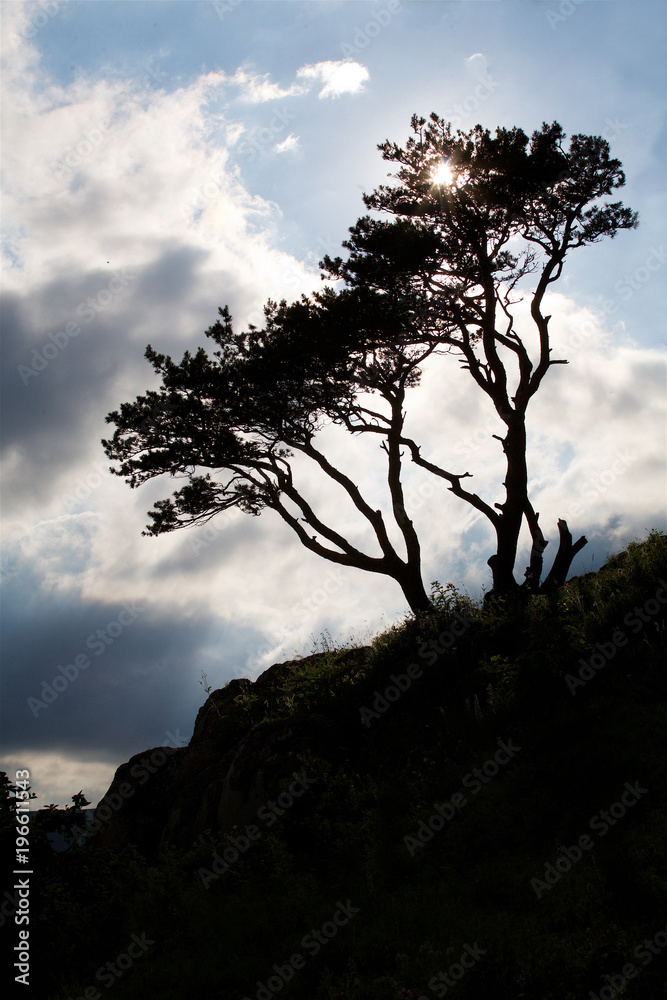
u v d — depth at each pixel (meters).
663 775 8.55
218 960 7.79
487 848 8.73
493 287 20.38
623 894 6.53
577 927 6.48
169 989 7.50
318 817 10.79
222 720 18.27
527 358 20.30
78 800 9.91
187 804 15.38
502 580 19.06
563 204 19.88
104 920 9.45
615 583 14.64
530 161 19.09
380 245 19.62
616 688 11.02
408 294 19.64
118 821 18.14
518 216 19.86
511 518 19.38
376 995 6.13
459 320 20.19
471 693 13.30
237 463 21.11
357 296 19.42
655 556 14.71
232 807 13.57
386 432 20.94
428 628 16.20
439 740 12.26
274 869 9.80
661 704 10.21
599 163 19.55
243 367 20.55
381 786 11.20
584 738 9.89
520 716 11.52
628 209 19.81
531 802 9.16
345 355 20.33
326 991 6.49
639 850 7.26
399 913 7.71
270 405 20.58
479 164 19.38
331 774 12.50
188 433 20.56
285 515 20.92
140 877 10.26
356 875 9.12
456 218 19.86
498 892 7.55
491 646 14.72
